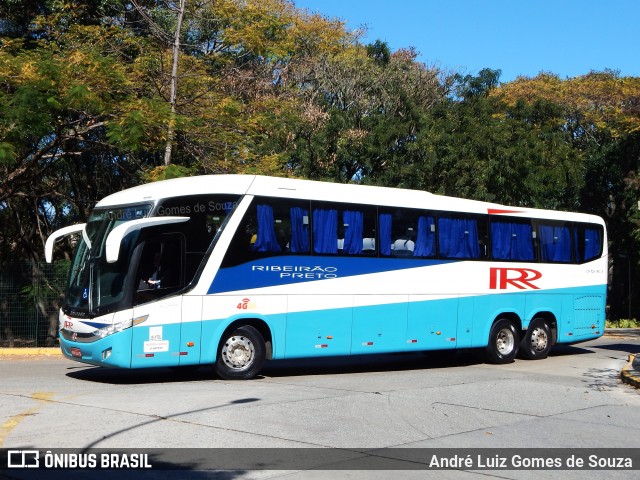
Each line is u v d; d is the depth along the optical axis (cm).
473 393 1383
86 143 2722
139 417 1059
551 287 2067
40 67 2025
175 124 2144
